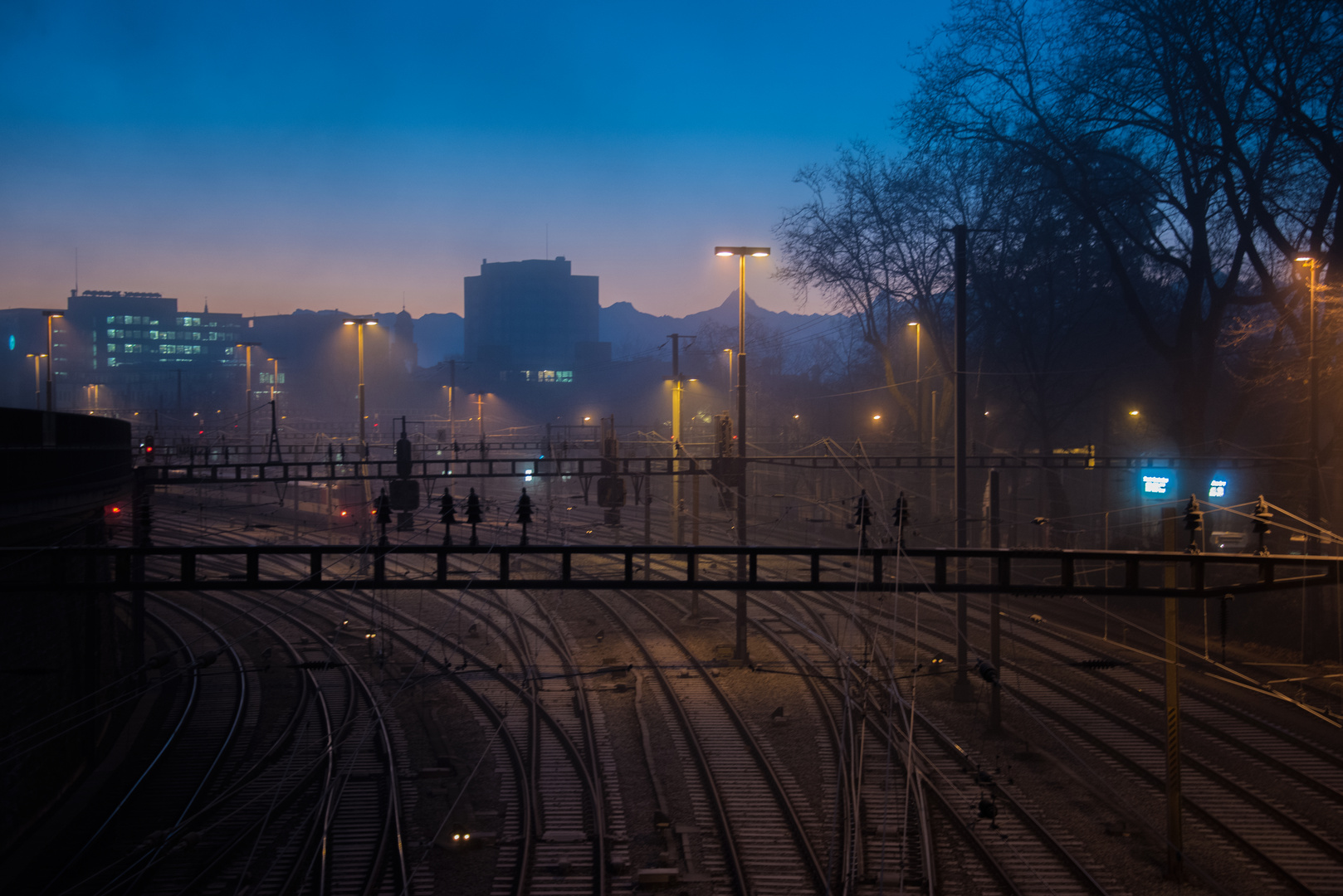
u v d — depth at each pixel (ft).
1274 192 104.27
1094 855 48.34
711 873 46.57
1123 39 106.22
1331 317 96.32
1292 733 66.85
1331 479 110.32
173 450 157.58
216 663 93.40
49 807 57.67
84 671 67.36
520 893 44.45
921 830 49.29
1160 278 158.10
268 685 84.17
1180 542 124.06
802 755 63.10
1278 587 40.32
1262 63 94.58
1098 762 61.98
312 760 63.67
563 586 43.29
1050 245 136.98
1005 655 89.51
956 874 46.09
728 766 61.31
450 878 46.37
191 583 41.91
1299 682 79.41
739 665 86.89
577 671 85.71
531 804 54.29
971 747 64.39
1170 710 46.78
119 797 59.11
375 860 48.03
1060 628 101.35
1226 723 69.26
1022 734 67.10
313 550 42.98
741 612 88.69
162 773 62.69
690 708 73.87
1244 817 53.06
